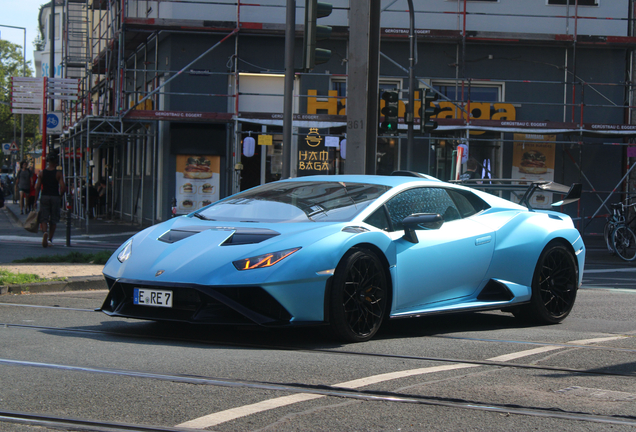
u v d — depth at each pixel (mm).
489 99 21875
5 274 9242
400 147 21500
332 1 21641
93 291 9250
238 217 6270
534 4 21844
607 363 5059
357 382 4285
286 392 4035
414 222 5973
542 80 21734
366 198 6266
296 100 21203
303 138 21188
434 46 21531
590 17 21469
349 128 11680
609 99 21703
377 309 5883
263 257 5348
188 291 5445
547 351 5492
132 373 4402
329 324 5562
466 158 19781
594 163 21812
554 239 7320
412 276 6129
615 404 3943
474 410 3770
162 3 21688
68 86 21062
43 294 8719
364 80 11633
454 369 4750
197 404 3760
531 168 21672
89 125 21438
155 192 22219
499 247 6836
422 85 21578
